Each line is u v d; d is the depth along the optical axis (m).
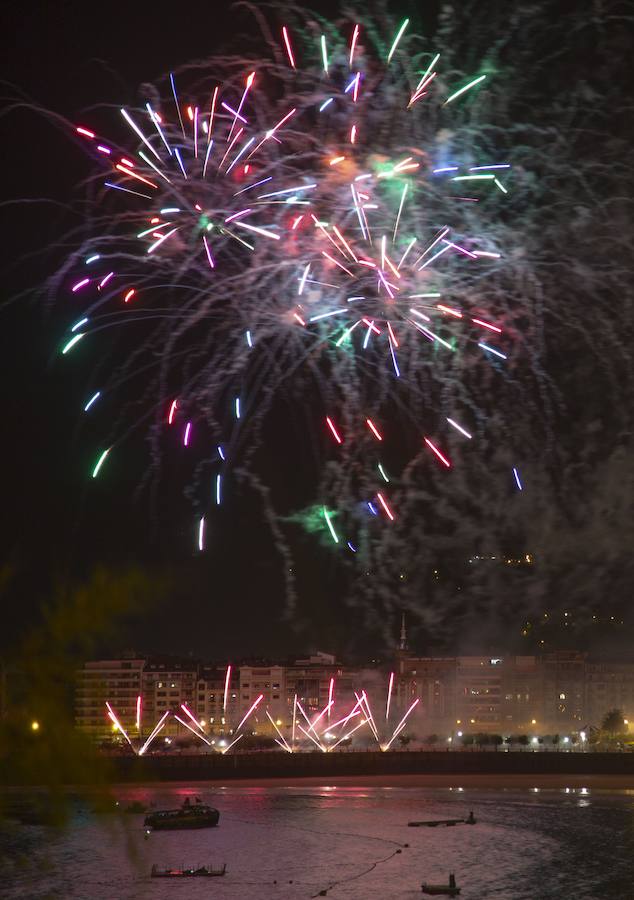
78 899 99.12
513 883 115.06
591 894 109.69
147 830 149.00
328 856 130.00
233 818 162.38
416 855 130.88
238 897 106.94
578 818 161.75
